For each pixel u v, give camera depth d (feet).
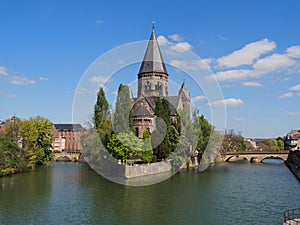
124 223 103.19
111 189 163.53
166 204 129.59
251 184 190.60
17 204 127.95
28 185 175.63
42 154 297.12
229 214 115.03
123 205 127.34
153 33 355.56
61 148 499.51
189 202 134.31
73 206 124.88
